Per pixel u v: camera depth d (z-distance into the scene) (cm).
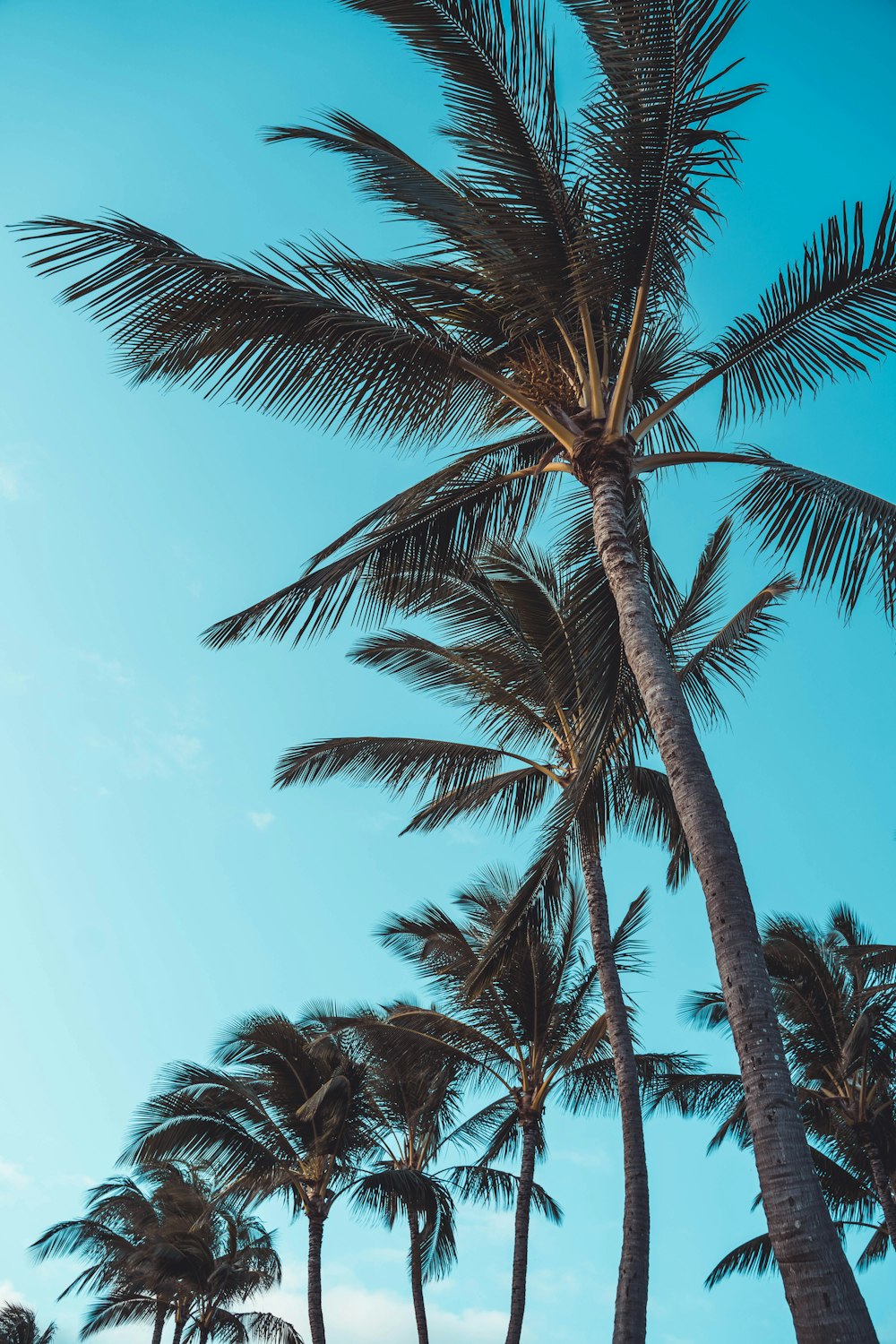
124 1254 2814
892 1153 1928
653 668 665
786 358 830
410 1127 2078
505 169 780
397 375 841
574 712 880
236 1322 2839
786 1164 481
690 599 1289
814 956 1972
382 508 873
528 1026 1694
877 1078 1942
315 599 848
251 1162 1853
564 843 984
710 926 566
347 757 1479
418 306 862
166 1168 2823
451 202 811
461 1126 1966
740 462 805
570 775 1364
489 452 891
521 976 1664
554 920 1041
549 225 796
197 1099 1845
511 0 763
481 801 1468
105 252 754
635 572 718
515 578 1358
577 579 905
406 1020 1769
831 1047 1933
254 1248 2836
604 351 829
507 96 778
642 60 697
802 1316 446
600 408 789
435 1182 1828
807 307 798
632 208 741
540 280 795
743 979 536
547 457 888
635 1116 1234
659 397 1002
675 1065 1827
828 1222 468
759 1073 509
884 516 709
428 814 1510
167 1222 2631
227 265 776
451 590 1338
